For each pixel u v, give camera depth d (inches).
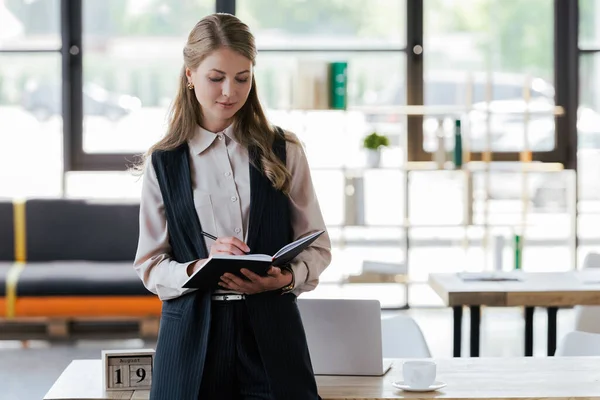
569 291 190.9
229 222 109.3
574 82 330.6
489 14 331.3
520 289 192.1
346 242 335.3
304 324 132.4
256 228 108.3
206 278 103.0
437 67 332.5
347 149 331.6
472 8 330.6
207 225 109.3
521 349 280.5
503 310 337.7
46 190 327.6
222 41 105.9
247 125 112.3
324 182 331.6
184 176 109.9
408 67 331.0
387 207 333.4
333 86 303.9
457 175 333.1
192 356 105.6
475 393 122.5
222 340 106.3
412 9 330.0
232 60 105.9
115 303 283.4
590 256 226.1
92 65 327.0
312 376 108.9
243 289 104.7
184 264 107.8
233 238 105.2
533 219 333.4
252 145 110.6
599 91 332.8
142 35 327.6
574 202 330.0
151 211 112.0
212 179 110.1
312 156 331.0
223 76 106.3
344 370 132.0
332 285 333.1
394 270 286.8
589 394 121.9
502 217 333.1
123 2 326.6
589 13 330.0
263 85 330.6
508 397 120.7
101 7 325.7
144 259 112.0
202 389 106.0
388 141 315.3
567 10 331.3
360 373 131.7
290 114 328.8
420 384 123.7
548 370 134.2
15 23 322.3
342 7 330.6
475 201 332.5
